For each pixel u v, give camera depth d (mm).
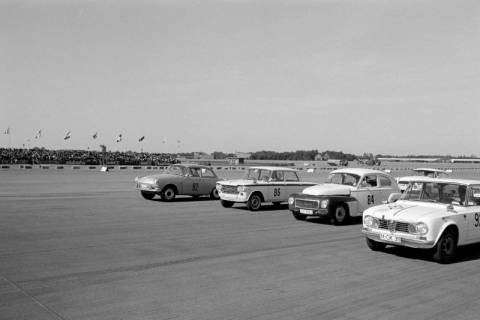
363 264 7590
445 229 7773
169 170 18391
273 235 10367
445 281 6566
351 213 12422
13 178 27609
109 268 6852
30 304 5121
